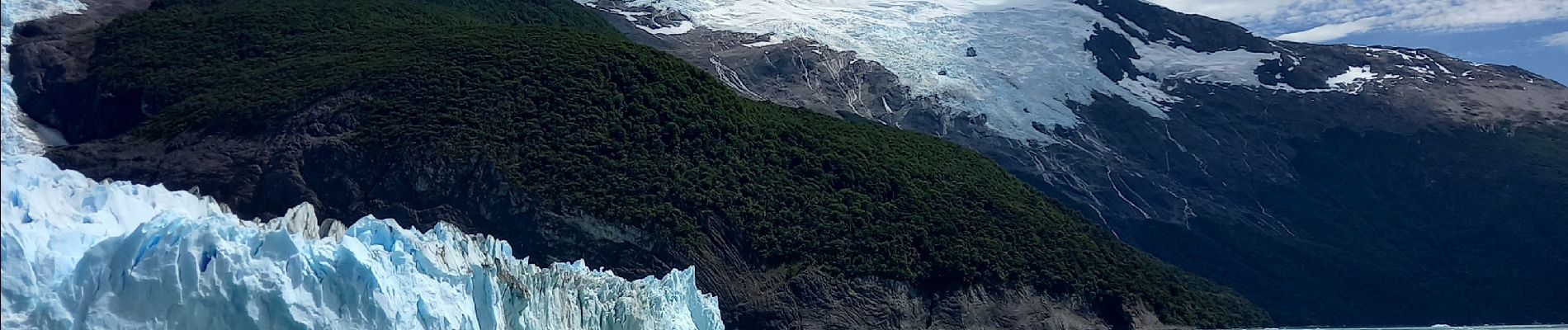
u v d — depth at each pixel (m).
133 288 58.22
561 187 133.38
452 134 135.75
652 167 139.62
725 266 131.88
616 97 148.50
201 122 141.12
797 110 177.88
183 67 160.00
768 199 142.62
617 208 132.12
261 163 132.75
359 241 66.19
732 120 154.12
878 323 131.38
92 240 60.47
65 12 178.88
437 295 67.69
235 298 59.97
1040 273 145.25
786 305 129.50
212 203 70.62
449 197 131.25
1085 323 143.00
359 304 63.34
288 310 60.91
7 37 171.25
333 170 132.25
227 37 166.88
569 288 79.38
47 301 57.00
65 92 161.75
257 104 141.88
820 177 150.75
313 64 153.62
